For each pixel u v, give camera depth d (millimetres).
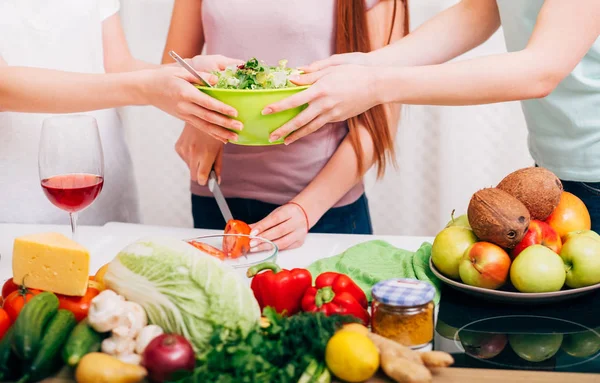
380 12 1681
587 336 990
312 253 1373
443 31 1540
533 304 1093
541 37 1244
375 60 1464
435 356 875
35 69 1374
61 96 1345
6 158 1614
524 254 1075
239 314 906
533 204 1147
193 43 1824
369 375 866
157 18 2572
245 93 1140
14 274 1000
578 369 895
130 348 893
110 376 843
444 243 1145
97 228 1528
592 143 1414
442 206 2676
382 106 1593
